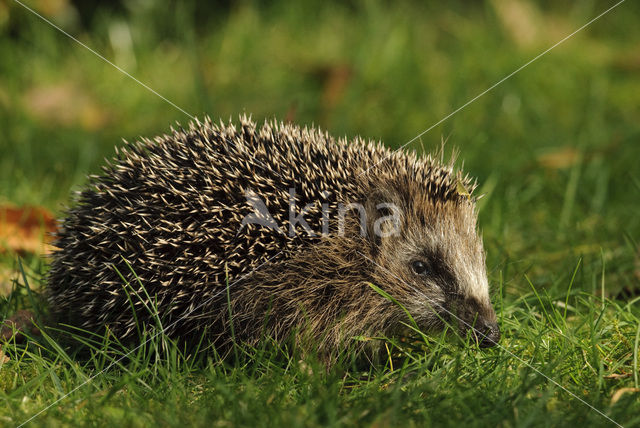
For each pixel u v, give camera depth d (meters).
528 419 2.59
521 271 4.45
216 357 3.34
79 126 6.94
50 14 7.95
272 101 7.23
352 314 3.69
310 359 3.15
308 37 8.41
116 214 3.53
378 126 6.86
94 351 3.51
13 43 7.98
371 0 8.60
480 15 9.30
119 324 3.49
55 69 7.68
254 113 7.00
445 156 6.20
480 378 3.03
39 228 4.63
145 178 3.59
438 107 7.13
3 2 7.72
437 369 3.23
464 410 2.78
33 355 3.24
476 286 3.66
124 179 3.67
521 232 5.09
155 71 7.68
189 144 3.74
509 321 3.65
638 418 2.69
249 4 8.97
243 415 2.71
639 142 6.23
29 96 7.17
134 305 3.45
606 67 8.04
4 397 2.92
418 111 7.14
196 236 3.44
